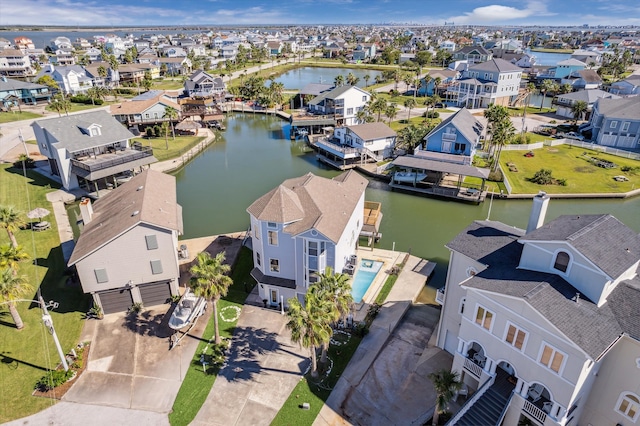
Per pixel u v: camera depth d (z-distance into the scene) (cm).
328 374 2819
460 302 2766
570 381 1991
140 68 16012
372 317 3344
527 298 2036
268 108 12031
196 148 8150
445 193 5862
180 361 2923
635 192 5850
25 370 2811
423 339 3142
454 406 2588
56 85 12594
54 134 5809
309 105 10794
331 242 3158
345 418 2512
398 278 3909
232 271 4025
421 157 6462
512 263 2442
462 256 2667
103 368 2853
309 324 2375
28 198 5569
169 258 3331
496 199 5841
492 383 2450
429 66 18900
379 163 7219
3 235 4566
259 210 3344
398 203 5809
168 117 9000
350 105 9844
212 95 12425
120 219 3359
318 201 3453
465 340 2494
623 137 7612
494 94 10844
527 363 2170
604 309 2061
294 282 3462
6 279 2909
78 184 5959
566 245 2127
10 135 8356
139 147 6494
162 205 3662
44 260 4106
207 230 5022
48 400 2605
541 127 9050
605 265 2014
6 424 2445
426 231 5003
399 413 2539
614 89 11731
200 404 2600
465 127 6988
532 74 15538
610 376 2127
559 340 1967
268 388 2719
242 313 3438
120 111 8881
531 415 2247
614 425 2186
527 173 6550
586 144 7781
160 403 2606
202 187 6444
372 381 2764
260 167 7394
